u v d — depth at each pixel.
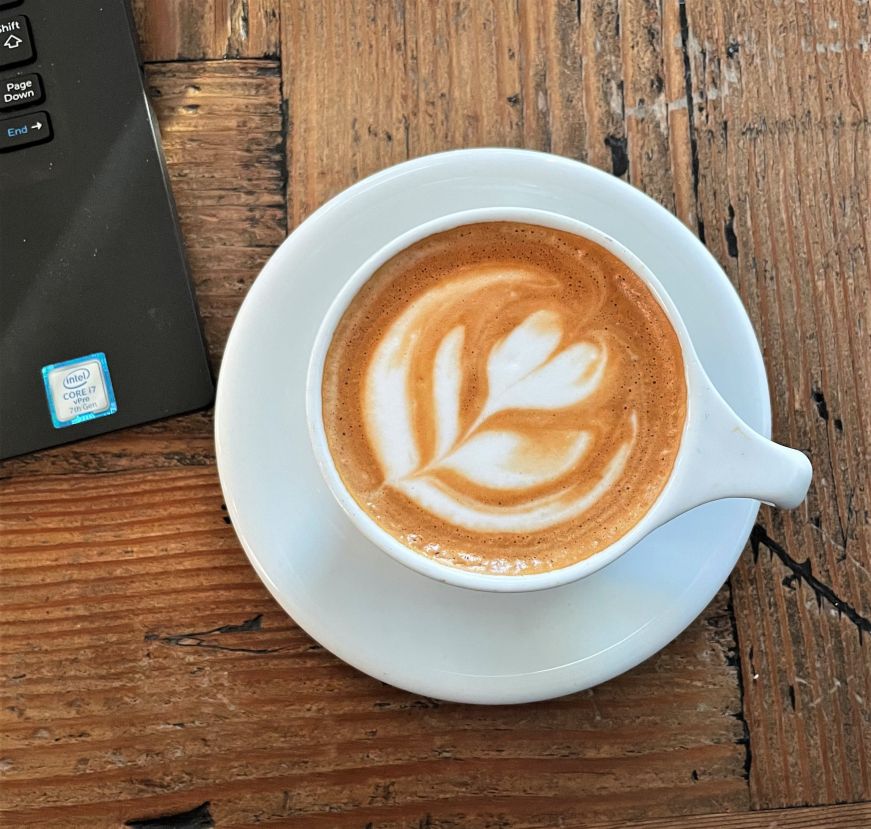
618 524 0.22
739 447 0.21
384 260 0.22
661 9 0.27
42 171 0.24
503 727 0.25
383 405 0.23
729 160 0.26
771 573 0.25
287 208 0.26
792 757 0.25
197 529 0.25
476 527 0.23
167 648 0.24
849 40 0.27
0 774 0.24
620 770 0.25
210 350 0.25
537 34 0.26
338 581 0.22
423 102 0.26
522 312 0.23
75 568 0.25
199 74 0.26
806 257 0.26
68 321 0.24
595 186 0.23
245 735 0.24
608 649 0.23
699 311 0.23
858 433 0.26
